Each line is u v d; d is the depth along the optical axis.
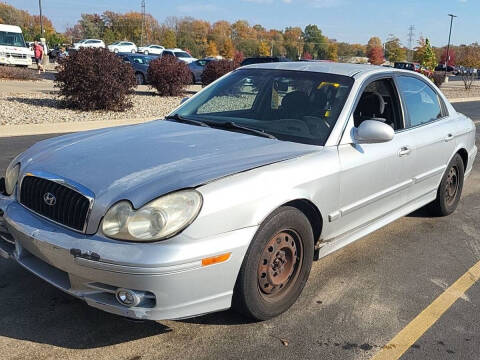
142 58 25.66
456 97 28.42
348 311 3.54
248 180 3.00
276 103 4.12
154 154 3.21
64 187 2.95
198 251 2.73
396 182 4.34
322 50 126.56
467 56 51.66
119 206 2.74
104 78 14.55
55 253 2.82
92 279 2.74
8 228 3.19
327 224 3.61
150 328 3.19
